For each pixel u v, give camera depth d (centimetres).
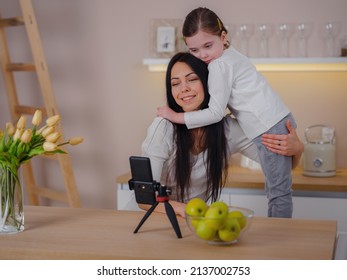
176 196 271
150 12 390
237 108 283
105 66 401
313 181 330
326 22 346
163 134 262
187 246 176
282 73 375
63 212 225
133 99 398
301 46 362
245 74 279
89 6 399
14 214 193
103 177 409
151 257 164
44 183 421
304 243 178
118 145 404
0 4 411
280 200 289
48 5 406
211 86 267
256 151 290
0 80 417
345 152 372
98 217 216
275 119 280
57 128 362
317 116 373
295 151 283
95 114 405
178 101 269
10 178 192
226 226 172
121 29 396
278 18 373
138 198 195
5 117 419
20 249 174
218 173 267
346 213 320
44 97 359
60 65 408
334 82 370
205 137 265
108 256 167
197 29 272
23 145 196
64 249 172
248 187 328
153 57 374
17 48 412
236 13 378
